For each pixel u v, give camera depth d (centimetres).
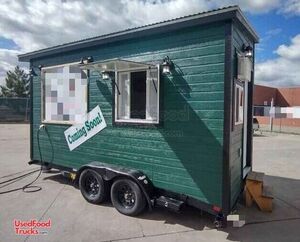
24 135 1695
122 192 516
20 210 518
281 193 639
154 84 503
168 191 489
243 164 589
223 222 434
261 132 2198
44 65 720
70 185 670
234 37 438
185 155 468
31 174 771
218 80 426
